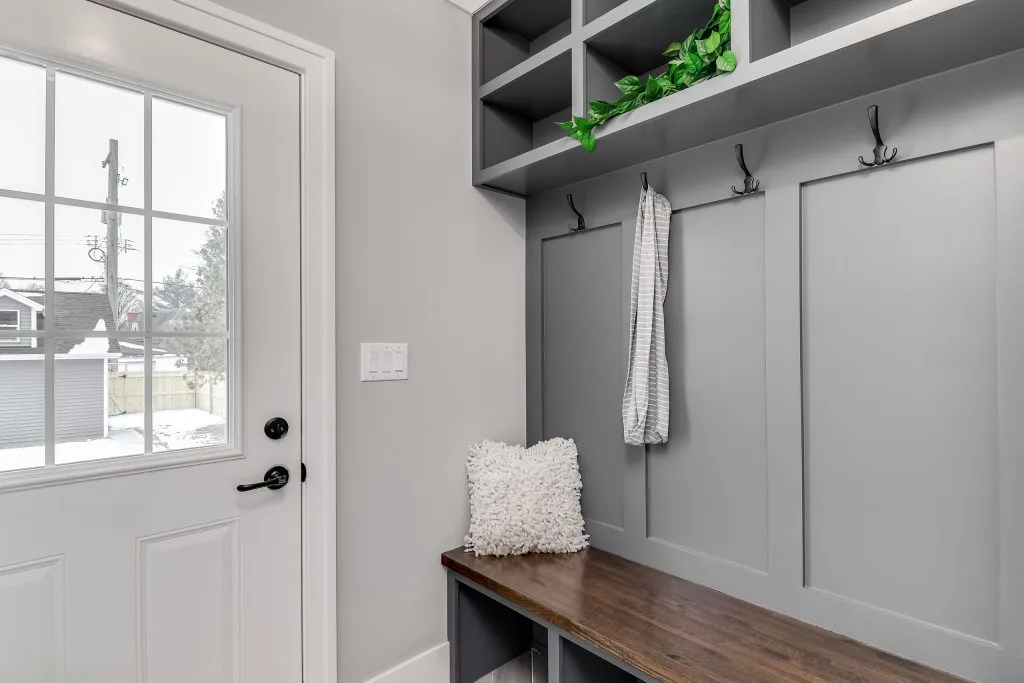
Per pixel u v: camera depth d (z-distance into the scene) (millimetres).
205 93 1271
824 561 1314
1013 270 1054
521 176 1787
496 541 1723
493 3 1814
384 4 1621
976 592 1107
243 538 1329
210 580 1279
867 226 1250
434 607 1734
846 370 1282
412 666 1668
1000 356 1068
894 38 1000
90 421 1132
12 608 1040
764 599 1404
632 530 1705
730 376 1495
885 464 1226
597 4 1548
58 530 1087
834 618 1284
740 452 1474
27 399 1062
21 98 1058
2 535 1029
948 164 1143
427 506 1720
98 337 1144
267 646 1367
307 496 1432
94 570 1126
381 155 1610
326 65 1461
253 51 1335
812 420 1334
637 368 1547
